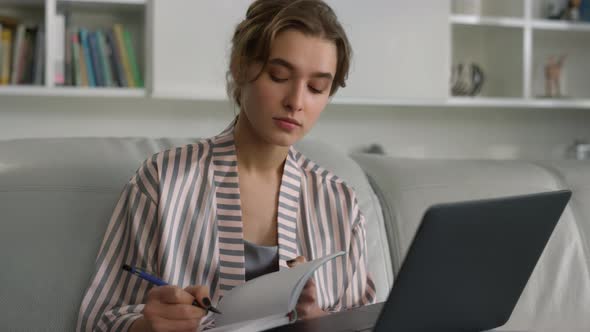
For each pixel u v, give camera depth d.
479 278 0.75
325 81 0.93
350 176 1.35
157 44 2.42
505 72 3.06
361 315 0.82
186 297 0.78
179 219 0.97
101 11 2.64
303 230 1.07
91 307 0.93
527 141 3.29
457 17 2.82
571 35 3.22
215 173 1.00
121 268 0.96
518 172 1.51
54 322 1.01
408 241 1.34
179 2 2.42
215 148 1.02
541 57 3.27
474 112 3.21
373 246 1.30
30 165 1.10
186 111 2.81
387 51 2.66
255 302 0.76
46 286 1.02
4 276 1.01
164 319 0.77
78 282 1.04
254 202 1.02
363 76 2.63
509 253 0.77
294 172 1.06
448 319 0.76
